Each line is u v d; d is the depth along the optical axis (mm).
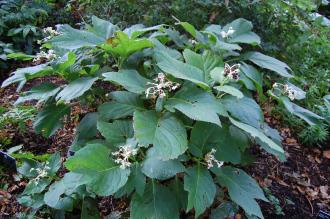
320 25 2008
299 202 1275
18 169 1036
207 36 1356
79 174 839
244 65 1219
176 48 1362
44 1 2391
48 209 1029
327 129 1628
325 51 2014
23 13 2133
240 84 1164
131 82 984
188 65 1040
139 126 871
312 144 1593
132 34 1150
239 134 1071
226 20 1562
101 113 1020
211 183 912
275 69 1229
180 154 852
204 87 980
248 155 1157
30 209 1077
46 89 1130
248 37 1336
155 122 916
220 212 1019
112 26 1271
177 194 973
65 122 1444
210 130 983
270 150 1065
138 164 904
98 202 1099
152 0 1605
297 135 1622
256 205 930
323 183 1394
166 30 1299
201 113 884
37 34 2070
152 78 1120
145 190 917
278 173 1382
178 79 1062
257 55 1305
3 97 1672
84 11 2260
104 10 1800
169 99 974
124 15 1695
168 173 854
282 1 1602
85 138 1096
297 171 1420
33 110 1457
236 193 939
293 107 1153
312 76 1835
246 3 1538
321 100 1710
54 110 1155
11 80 1125
